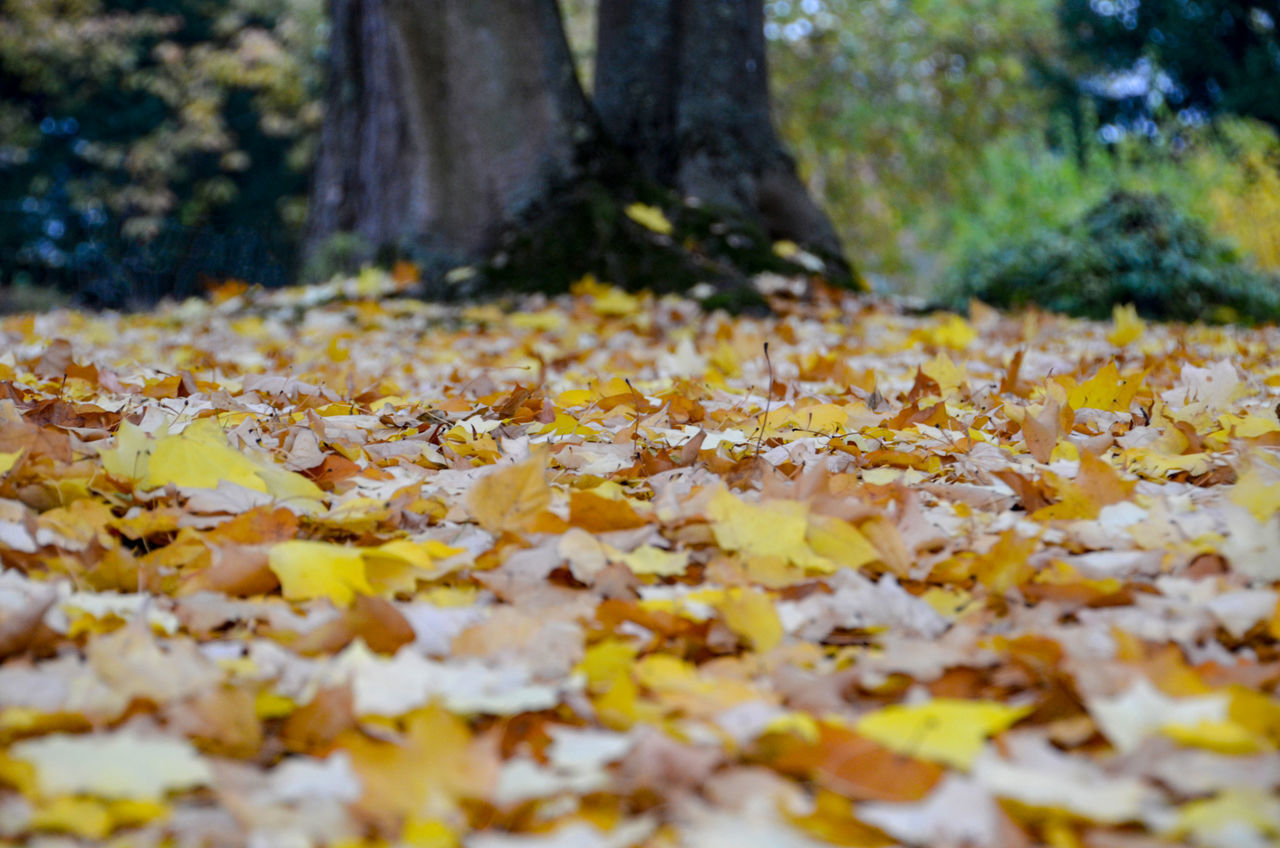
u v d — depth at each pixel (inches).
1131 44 719.7
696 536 71.0
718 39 254.7
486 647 61.6
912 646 61.2
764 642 62.7
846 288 245.1
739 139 252.4
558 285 217.0
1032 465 82.0
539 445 82.5
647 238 222.8
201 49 548.7
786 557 68.7
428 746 55.4
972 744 55.4
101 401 94.8
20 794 54.1
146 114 608.4
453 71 231.3
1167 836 53.1
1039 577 68.3
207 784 55.8
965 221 347.6
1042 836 53.9
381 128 247.9
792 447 85.1
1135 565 68.7
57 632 61.6
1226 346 166.9
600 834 52.8
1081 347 163.6
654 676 60.0
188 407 92.3
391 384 113.8
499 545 70.2
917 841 52.7
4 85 592.7
